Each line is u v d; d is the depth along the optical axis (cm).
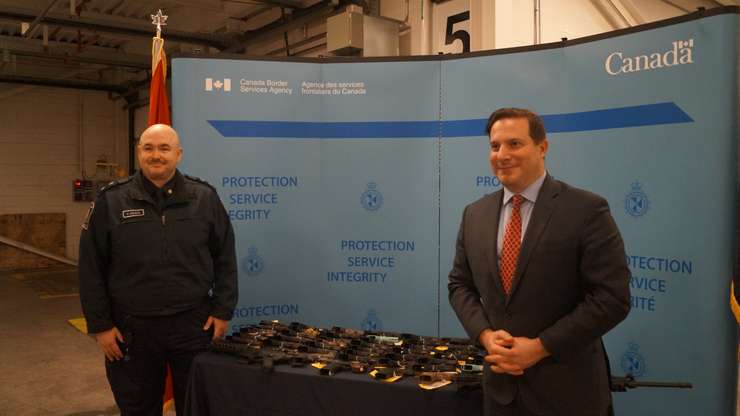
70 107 923
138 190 234
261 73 299
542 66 263
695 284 217
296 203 304
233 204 299
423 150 295
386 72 297
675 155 222
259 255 303
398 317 303
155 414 242
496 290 157
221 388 207
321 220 306
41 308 621
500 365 145
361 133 300
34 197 898
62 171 920
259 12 557
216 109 296
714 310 212
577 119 253
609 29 394
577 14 379
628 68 236
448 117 289
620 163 239
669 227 225
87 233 227
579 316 142
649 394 232
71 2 532
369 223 303
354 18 408
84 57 675
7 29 672
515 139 152
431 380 184
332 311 308
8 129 873
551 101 261
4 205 875
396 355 206
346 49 413
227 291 248
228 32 593
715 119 211
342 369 196
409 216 299
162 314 229
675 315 223
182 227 235
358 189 303
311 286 308
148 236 230
